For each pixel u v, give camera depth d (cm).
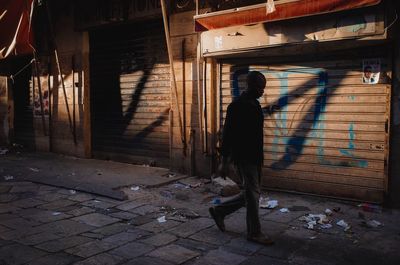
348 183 586
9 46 962
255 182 434
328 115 597
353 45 552
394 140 547
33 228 482
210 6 693
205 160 729
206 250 418
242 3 652
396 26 531
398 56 536
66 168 840
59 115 1018
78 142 977
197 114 735
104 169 825
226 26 609
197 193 642
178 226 490
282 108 638
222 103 701
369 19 505
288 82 629
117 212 547
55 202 595
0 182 719
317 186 613
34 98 1080
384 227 484
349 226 484
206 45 645
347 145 584
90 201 600
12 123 1172
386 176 553
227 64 689
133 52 864
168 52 772
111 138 929
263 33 584
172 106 772
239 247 425
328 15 530
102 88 938
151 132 845
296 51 602
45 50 1032
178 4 742
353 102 575
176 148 773
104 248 422
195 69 730
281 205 575
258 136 433
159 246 428
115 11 838
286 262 388
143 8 789
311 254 407
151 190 659
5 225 491
